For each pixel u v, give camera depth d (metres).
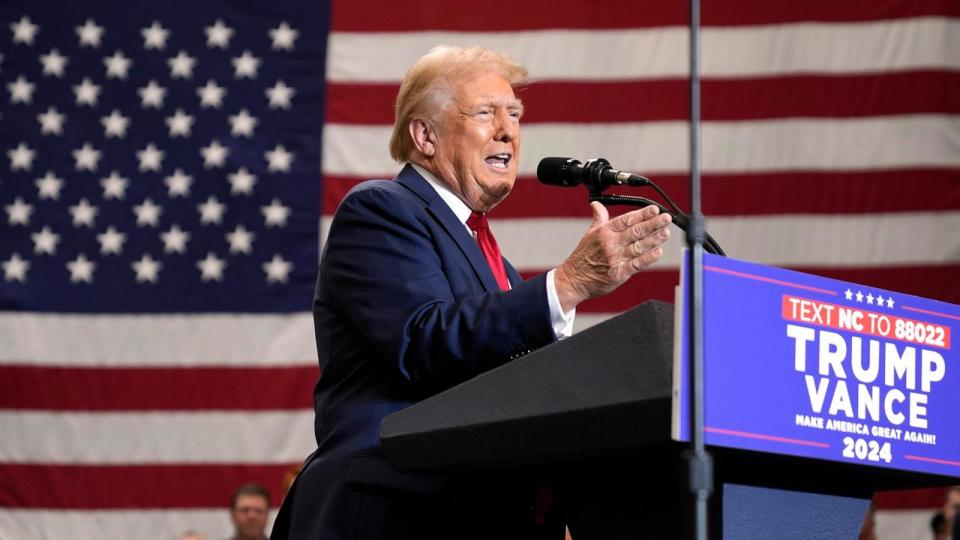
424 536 3.01
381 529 3.01
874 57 10.30
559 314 2.88
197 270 10.44
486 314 2.92
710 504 2.46
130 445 10.21
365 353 3.26
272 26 10.78
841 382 2.40
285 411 10.22
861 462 2.40
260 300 10.38
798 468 2.46
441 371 2.98
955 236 10.03
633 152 10.30
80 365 10.32
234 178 10.55
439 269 3.27
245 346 10.32
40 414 10.25
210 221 10.52
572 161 3.34
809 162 10.21
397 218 3.30
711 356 2.23
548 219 10.23
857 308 2.46
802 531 2.60
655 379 2.28
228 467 10.15
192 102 10.70
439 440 2.62
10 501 10.12
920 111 10.20
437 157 3.68
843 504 2.69
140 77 10.77
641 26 10.47
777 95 10.30
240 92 10.69
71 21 10.89
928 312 2.58
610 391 2.34
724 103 10.31
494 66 3.77
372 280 3.20
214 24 10.81
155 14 10.87
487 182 3.66
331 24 10.73
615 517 2.57
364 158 10.53
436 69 3.74
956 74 10.24
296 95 10.65
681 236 10.08
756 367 2.29
